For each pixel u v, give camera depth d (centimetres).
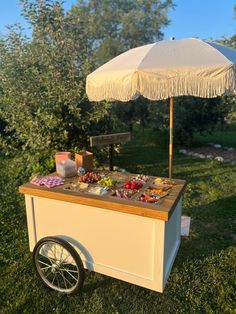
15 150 589
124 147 837
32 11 516
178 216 268
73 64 525
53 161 511
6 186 488
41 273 241
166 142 873
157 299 221
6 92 524
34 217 253
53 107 502
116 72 221
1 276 252
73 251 222
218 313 207
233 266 260
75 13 614
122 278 227
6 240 313
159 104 777
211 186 478
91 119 509
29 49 542
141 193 230
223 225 338
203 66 194
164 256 209
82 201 220
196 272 252
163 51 226
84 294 228
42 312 212
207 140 930
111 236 221
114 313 209
